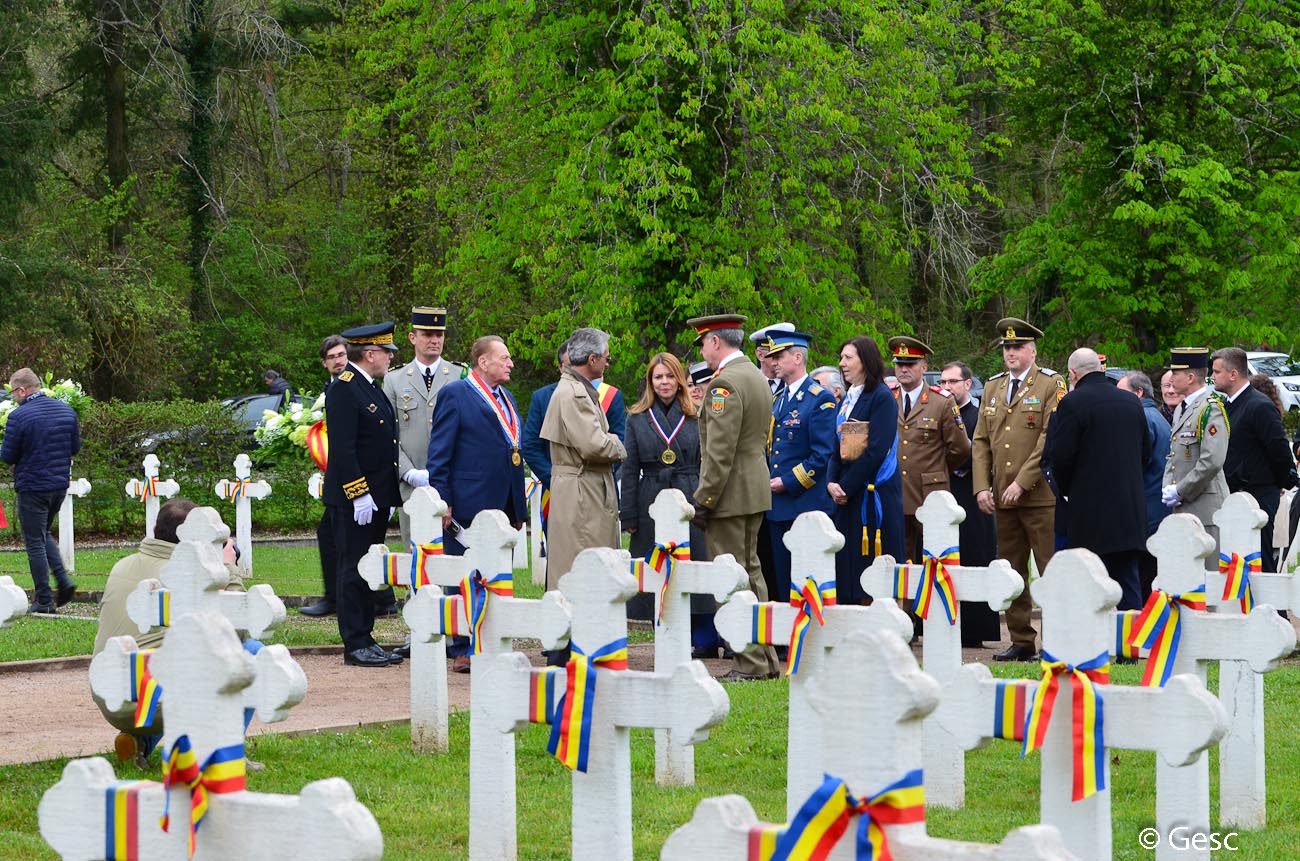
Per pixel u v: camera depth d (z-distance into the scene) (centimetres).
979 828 586
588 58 2577
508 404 1016
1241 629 482
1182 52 2811
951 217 2775
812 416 992
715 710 396
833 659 247
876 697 242
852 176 2658
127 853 298
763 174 2488
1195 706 361
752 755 723
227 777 278
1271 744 754
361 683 930
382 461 1045
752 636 571
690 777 664
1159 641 490
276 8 3716
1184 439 1089
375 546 719
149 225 3588
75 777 303
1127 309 2808
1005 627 1277
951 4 2614
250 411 2688
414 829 584
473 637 529
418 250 3700
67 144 3659
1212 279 2873
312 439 1257
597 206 2389
